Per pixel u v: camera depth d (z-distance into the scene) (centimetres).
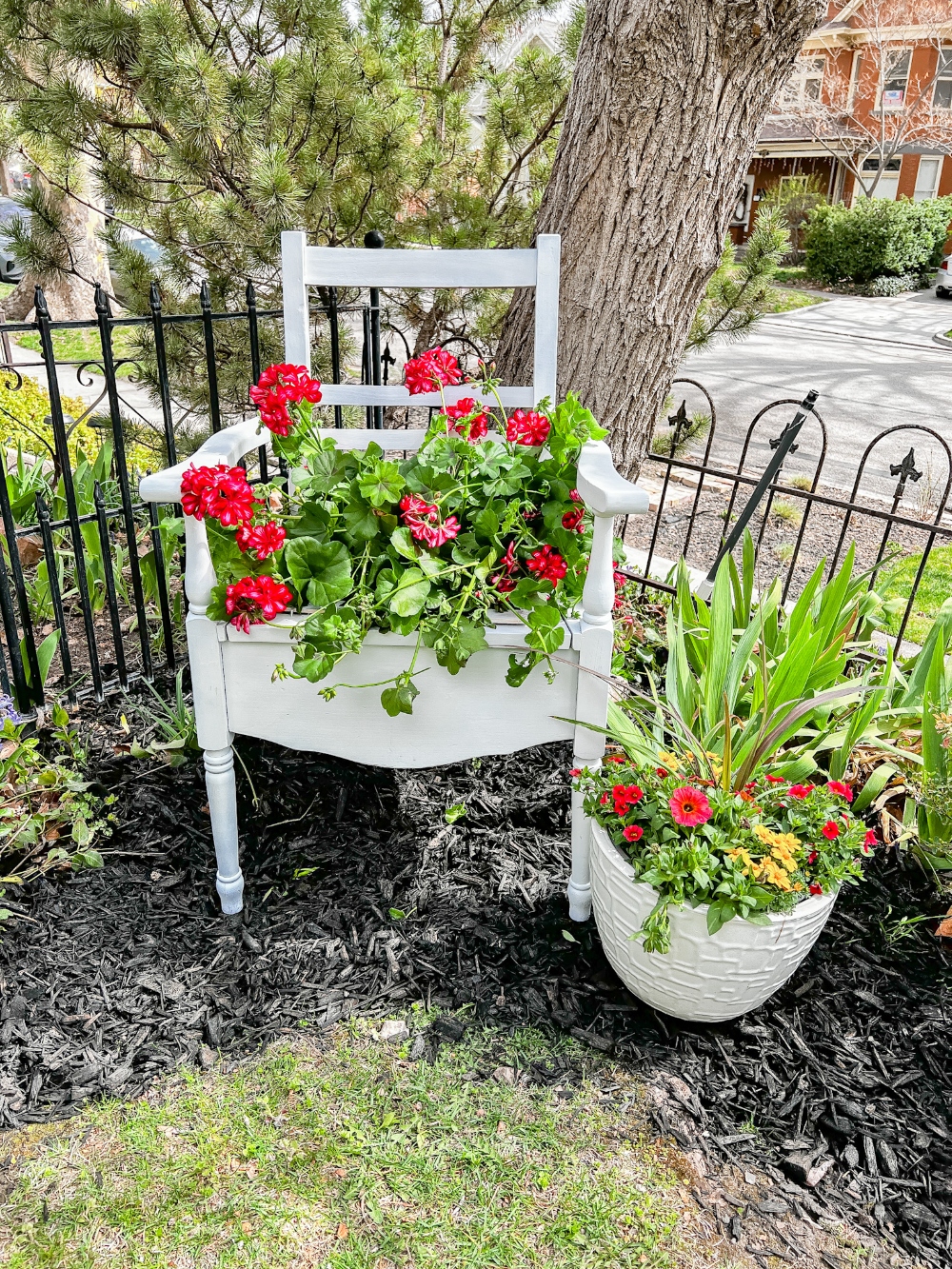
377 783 222
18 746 199
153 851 200
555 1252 129
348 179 352
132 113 358
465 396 217
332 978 172
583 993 171
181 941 179
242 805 213
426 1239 129
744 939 146
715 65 226
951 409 758
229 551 163
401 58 389
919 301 1450
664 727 190
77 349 838
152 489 156
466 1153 141
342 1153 141
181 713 228
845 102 1841
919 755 208
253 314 253
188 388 356
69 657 268
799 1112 150
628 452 275
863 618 262
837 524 476
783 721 165
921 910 192
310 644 157
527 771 231
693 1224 133
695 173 238
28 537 316
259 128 314
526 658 164
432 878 196
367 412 348
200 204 350
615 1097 152
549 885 195
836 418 726
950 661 228
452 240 352
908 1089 154
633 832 153
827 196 2016
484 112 413
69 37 304
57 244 375
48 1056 154
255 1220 131
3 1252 127
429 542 156
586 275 253
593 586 162
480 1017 165
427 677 169
